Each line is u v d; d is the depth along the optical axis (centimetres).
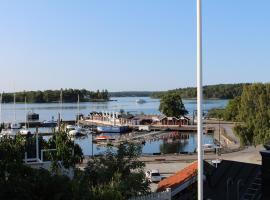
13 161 1966
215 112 17912
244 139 6756
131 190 2252
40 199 1596
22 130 11762
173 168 6138
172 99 16162
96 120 17688
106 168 2517
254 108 6762
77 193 1694
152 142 11638
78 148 4888
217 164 3139
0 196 1541
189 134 13350
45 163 3566
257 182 2491
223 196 2503
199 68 1162
